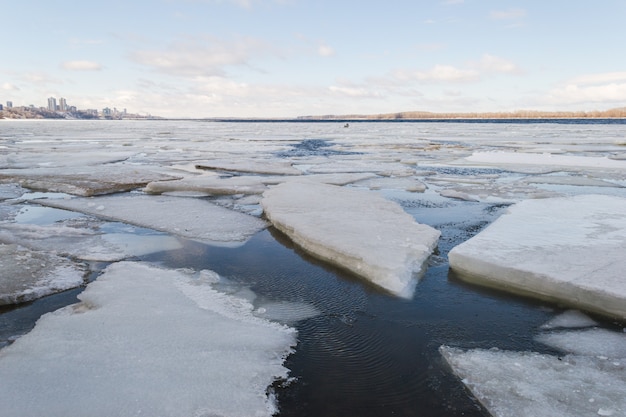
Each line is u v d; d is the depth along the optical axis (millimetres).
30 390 2930
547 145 25172
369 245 5730
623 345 3750
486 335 3982
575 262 5016
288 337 3854
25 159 16906
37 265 5301
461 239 6848
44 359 3299
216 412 2793
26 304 4473
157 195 10188
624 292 4199
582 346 3750
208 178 12320
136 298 4418
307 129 55969
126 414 2730
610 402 2949
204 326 3904
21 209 8836
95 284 4781
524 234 6152
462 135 37406
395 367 3502
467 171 14727
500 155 19531
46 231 7016
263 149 23328
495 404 2996
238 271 5488
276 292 4875
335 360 3576
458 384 3281
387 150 22656
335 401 3084
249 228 7309
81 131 46281
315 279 5262
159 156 19125
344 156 19391
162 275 5125
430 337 3957
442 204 9398
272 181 11664
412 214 8477
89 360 3291
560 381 3219
